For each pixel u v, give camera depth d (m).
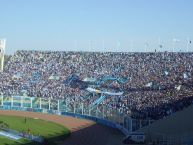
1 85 124.00
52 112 108.12
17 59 144.88
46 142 67.19
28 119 96.81
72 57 141.62
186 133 64.38
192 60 120.69
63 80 125.12
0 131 77.19
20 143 66.62
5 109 115.62
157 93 95.00
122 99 95.19
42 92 114.75
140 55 132.62
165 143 62.28
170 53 129.12
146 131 68.25
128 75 118.44
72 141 70.56
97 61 135.25
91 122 93.75
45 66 137.62
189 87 96.69
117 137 74.31
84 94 109.12
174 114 67.81
